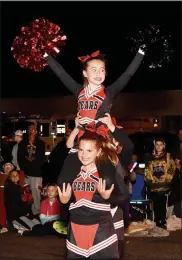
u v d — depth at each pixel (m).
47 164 11.45
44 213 9.82
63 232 9.51
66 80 5.57
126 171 5.54
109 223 5.19
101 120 5.31
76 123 5.41
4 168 10.90
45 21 5.76
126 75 5.45
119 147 5.37
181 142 11.31
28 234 9.70
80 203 5.16
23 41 5.75
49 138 15.21
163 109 15.13
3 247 8.74
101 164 5.18
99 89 5.39
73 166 5.24
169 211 10.49
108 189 5.12
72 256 5.18
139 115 15.20
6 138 14.27
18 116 15.51
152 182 10.09
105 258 5.14
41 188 11.47
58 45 5.78
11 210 10.17
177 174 10.51
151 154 10.24
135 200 10.29
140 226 9.82
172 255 8.15
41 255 8.16
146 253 8.29
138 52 5.48
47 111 15.49
